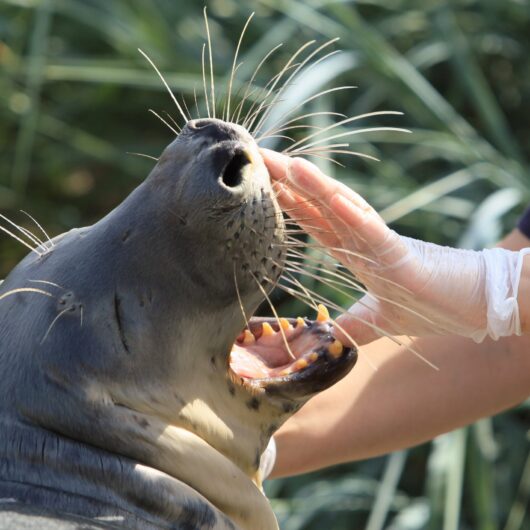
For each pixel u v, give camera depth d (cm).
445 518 1773
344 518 1995
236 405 998
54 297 935
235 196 912
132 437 920
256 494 1007
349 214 998
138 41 2352
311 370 1015
